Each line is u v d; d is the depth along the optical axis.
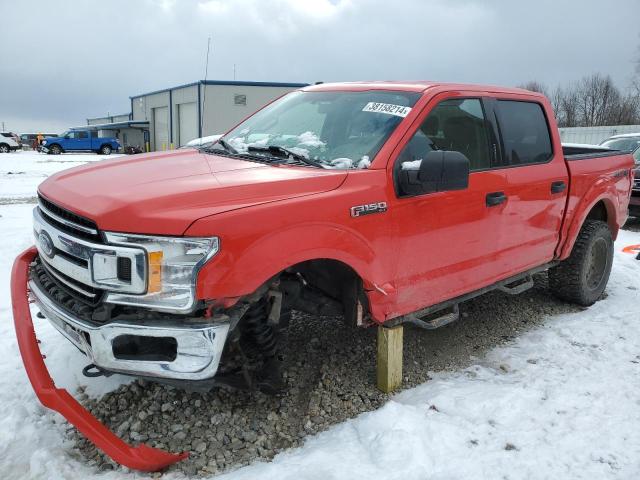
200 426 3.22
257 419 3.31
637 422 3.32
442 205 3.56
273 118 4.20
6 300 5.17
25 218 9.23
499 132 4.16
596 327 4.83
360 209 3.08
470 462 2.88
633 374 3.94
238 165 3.26
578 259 5.13
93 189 2.83
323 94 4.19
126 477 2.77
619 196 5.61
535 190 4.33
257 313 3.05
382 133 3.46
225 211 2.60
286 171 3.12
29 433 3.09
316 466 2.75
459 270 3.82
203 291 2.53
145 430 3.19
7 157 35.75
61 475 2.74
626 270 6.66
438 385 3.69
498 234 4.07
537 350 4.36
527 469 2.86
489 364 4.16
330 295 3.48
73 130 43.75
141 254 2.47
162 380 2.65
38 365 2.91
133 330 2.54
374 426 3.12
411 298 3.55
